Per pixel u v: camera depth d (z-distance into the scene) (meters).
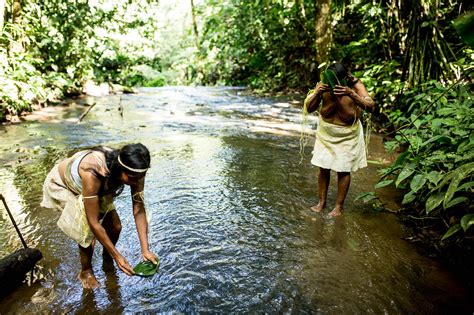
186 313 2.26
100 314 2.25
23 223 3.38
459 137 3.49
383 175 3.76
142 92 13.32
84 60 12.00
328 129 3.30
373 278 2.59
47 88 9.63
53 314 2.26
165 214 3.50
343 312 2.27
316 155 3.44
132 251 2.91
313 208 3.60
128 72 16.81
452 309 2.30
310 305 2.33
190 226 3.28
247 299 2.38
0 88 7.36
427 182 3.27
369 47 7.95
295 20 11.30
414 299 2.39
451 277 2.62
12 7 8.75
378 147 5.57
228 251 2.90
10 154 5.39
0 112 7.46
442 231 3.15
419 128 4.34
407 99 5.52
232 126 7.18
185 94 12.48
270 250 2.92
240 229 3.23
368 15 7.48
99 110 9.12
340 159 3.30
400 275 2.63
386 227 3.28
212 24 14.59
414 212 3.48
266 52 13.50
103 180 2.18
